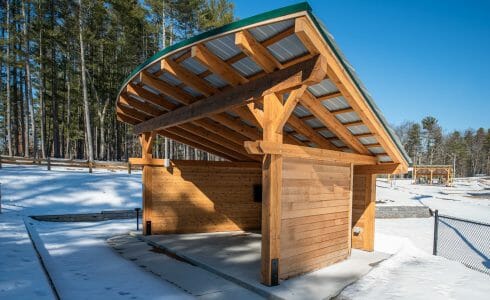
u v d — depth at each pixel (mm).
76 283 4746
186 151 30312
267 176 4707
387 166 6996
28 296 3398
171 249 7238
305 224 5570
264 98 4562
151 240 8195
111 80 28766
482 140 70688
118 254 6762
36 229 9062
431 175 36688
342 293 4766
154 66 5441
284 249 5109
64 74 27953
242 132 6945
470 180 42156
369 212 7504
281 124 4484
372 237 7438
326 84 4656
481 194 25875
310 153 5270
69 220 10875
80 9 21797
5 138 34125
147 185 8828
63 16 23531
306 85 4094
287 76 4211
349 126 5812
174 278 5270
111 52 26922
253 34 3906
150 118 8648
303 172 5547
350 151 6988
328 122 5516
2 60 21828
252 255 6734
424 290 4949
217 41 4203
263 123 4605
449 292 4867
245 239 8617
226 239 8586
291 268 5238
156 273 5520
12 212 10625
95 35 24359
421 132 66250
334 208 6418
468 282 5367
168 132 9156
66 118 30781
